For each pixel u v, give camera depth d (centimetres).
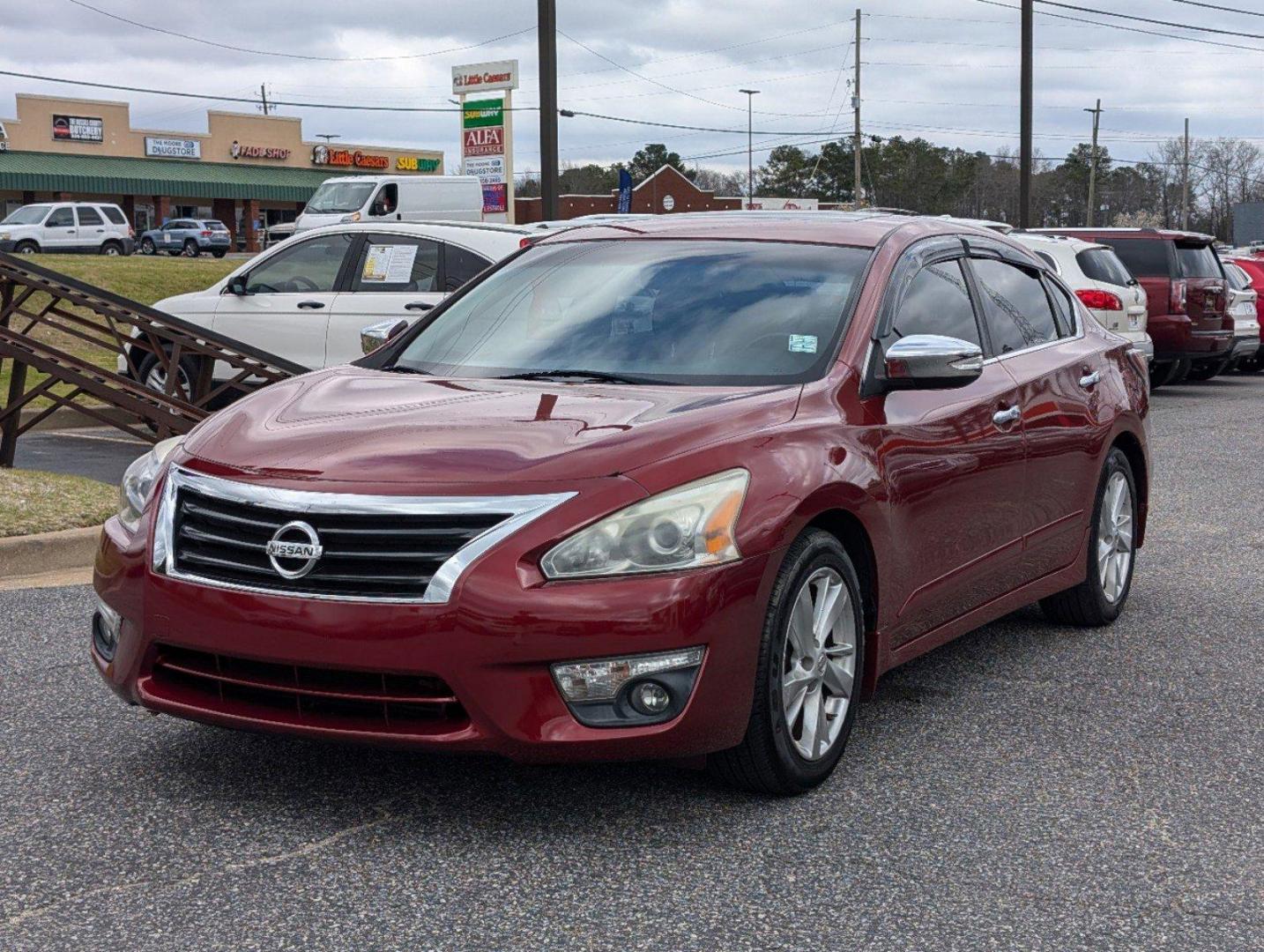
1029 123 3612
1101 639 611
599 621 354
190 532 381
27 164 6222
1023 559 543
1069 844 381
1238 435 1422
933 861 367
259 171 7069
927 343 436
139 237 5844
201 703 379
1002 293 570
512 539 355
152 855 362
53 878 348
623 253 522
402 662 352
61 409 1277
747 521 376
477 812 393
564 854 365
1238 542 838
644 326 475
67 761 431
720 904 338
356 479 367
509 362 475
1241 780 434
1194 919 336
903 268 498
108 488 836
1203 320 1852
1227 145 12900
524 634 350
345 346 1152
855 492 416
